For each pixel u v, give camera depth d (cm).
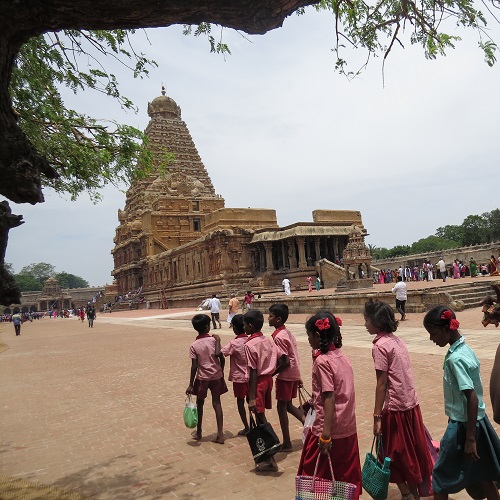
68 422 923
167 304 6325
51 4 329
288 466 608
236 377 740
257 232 5191
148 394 1120
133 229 8275
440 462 403
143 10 343
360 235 3672
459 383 386
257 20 372
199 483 574
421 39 546
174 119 9025
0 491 577
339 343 452
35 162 382
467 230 8562
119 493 561
